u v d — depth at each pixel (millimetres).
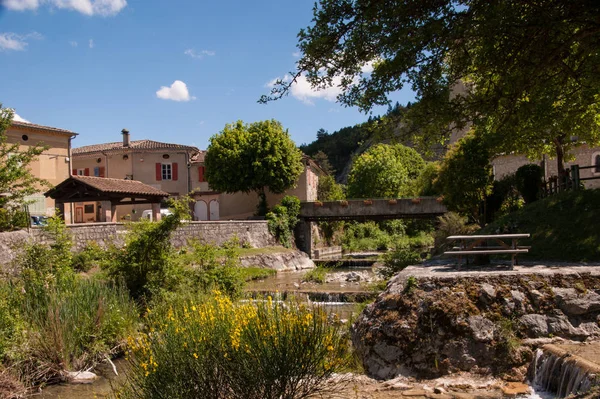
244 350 5727
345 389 7113
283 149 40781
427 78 9109
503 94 9820
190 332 5824
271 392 5828
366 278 23859
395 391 7082
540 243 11695
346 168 120188
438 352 7734
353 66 9133
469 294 8250
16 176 16141
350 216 37688
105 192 25375
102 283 13367
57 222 15266
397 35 8305
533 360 7406
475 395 6824
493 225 14172
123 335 10945
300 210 39062
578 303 7934
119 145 45938
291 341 6031
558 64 9484
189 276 14766
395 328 7996
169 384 5461
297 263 32875
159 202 29844
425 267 10703
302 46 8906
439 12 8547
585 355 6688
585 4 7801
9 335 9430
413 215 36156
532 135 13250
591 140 17141
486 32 8250
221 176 40219
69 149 35031
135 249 14352
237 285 15195
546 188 18578
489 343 7664
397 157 65188
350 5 8594
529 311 7992
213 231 29391
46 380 9156
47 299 10984
